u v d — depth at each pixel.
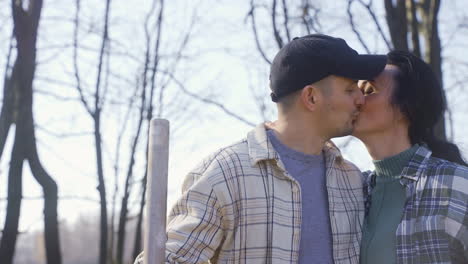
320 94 2.80
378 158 3.07
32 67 6.43
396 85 3.04
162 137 2.44
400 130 3.06
